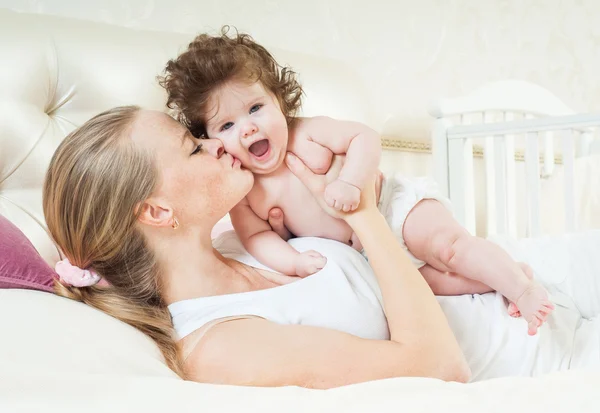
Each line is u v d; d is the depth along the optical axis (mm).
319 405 396
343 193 782
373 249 760
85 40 1288
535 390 400
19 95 1173
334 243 848
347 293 752
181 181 737
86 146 729
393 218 928
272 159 822
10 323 583
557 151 2766
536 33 2816
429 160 2381
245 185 788
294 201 858
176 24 1718
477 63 2551
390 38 2234
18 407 394
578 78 3010
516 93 2135
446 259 917
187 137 769
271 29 1914
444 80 2418
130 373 554
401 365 640
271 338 642
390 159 2229
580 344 953
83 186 720
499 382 436
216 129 820
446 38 2432
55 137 1211
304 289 750
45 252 1132
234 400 414
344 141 833
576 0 3002
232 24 1825
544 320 854
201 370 640
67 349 552
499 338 877
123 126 743
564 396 381
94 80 1278
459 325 874
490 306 918
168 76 887
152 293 767
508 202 1967
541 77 2836
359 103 1729
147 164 722
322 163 839
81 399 413
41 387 427
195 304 750
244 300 741
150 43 1386
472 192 1920
